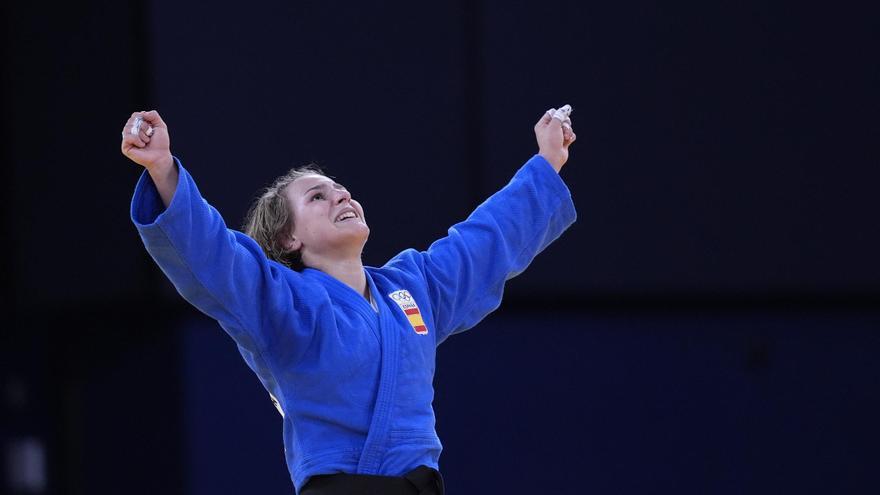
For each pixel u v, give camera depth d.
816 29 27.39
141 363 27.92
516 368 27.47
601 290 27.61
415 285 13.30
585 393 27.48
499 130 27.47
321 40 27.39
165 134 11.53
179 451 27.14
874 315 27.53
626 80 27.50
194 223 11.53
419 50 27.62
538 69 27.48
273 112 27.11
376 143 27.44
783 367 27.48
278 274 12.27
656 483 27.23
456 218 27.53
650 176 27.53
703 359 27.58
